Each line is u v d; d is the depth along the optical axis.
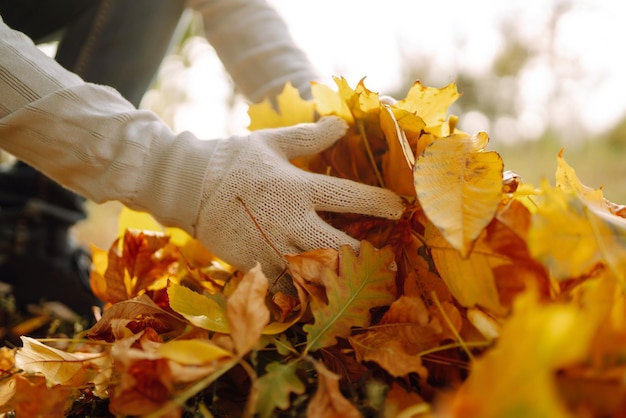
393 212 0.59
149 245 0.68
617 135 3.86
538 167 3.47
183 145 0.66
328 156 0.68
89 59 0.96
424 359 0.49
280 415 0.47
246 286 0.47
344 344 0.53
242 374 0.52
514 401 0.35
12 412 0.54
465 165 0.51
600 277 0.44
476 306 0.49
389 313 0.51
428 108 0.63
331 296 0.52
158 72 1.03
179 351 0.46
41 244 1.00
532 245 0.42
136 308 0.57
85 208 1.07
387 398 0.47
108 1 0.95
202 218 0.64
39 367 0.53
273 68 0.87
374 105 0.63
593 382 0.39
